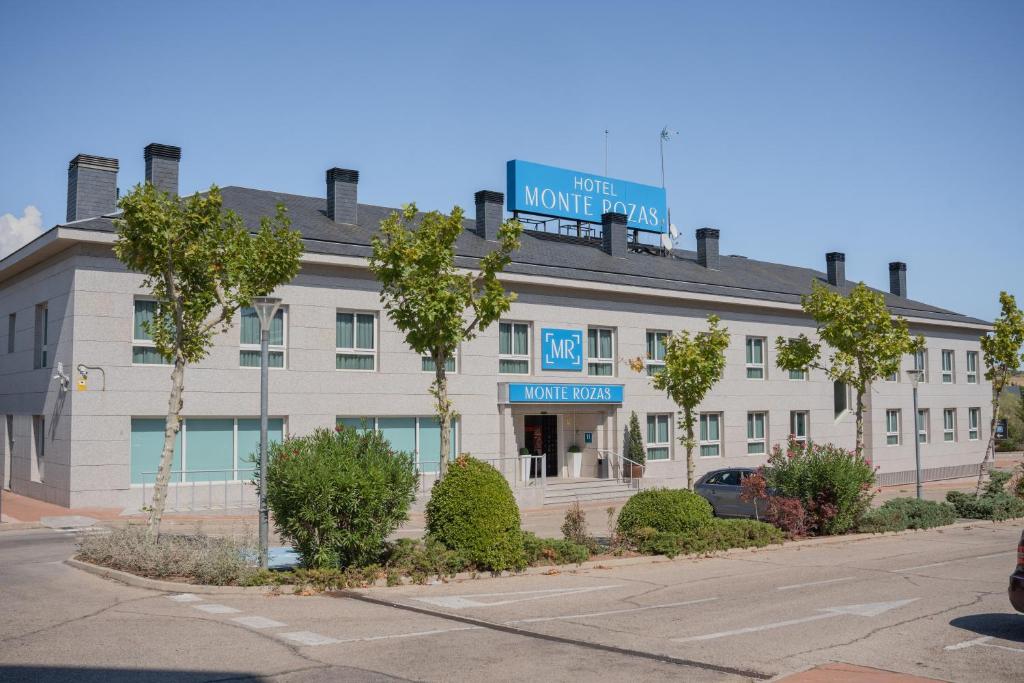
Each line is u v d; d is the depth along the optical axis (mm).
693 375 22438
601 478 33156
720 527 18516
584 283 32156
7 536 19438
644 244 43062
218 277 16125
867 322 26141
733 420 37438
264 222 17312
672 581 14414
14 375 28141
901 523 22828
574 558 15914
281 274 17094
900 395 45594
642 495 18641
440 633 10250
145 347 24094
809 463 21344
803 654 9359
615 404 33438
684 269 39656
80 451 23016
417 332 16750
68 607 11578
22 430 27203
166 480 15680
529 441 33688
